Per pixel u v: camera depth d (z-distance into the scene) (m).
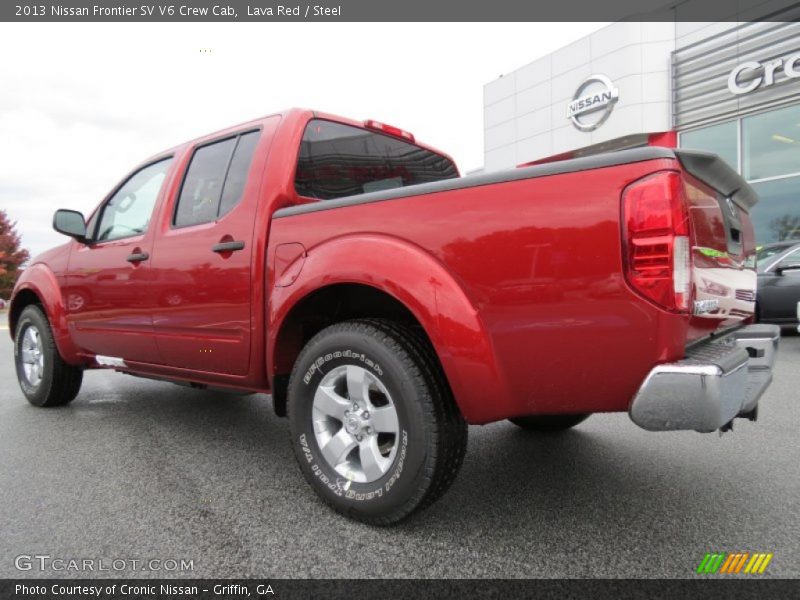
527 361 1.94
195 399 4.82
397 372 2.12
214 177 3.19
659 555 2.03
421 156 4.02
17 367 4.65
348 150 3.32
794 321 7.74
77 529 2.26
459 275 2.05
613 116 14.84
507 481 2.75
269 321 2.64
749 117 12.73
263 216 2.76
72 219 3.88
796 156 12.02
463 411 2.06
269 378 2.70
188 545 2.12
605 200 1.79
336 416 2.36
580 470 2.89
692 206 1.92
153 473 2.92
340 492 2.31
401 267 2.16
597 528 2.24
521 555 2.03
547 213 1.89
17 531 2.25
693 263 1.83
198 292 3.04
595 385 1.86
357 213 2.37
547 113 16.55
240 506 2.48
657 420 1.74
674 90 13.95
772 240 12.50
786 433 3.48
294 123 2.96
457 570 1.94
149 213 3.56
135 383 5.70
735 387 1.80
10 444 3.44
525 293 1.92
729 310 2.34
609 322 1.80
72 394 4.48
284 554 2.05
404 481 2.12
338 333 2.32
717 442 3.33
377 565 1.97
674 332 1.74
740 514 2.35
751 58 12.58
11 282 39.97
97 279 3.78
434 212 2.13
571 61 15.73
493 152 18.39
